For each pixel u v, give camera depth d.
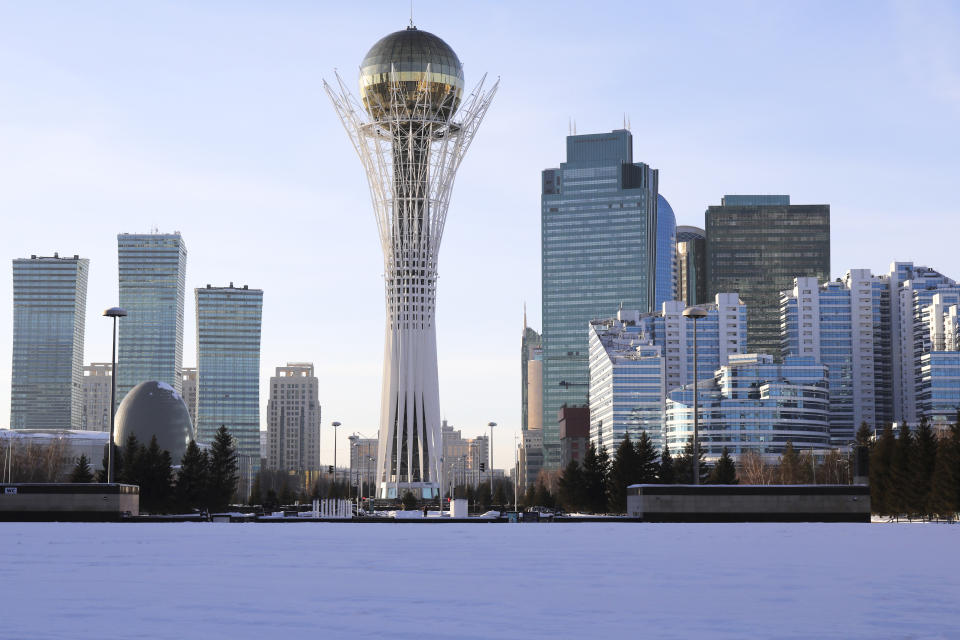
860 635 25.12
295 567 44.53
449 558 50.50
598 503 176.88
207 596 32.91
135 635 24.88
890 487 152.12
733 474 188.00
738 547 58.88
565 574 40.97
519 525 106.50
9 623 26.78
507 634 25.25
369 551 56.69
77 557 50.66
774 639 24.50
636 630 25.94
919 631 25.75
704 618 28.11
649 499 105.19
